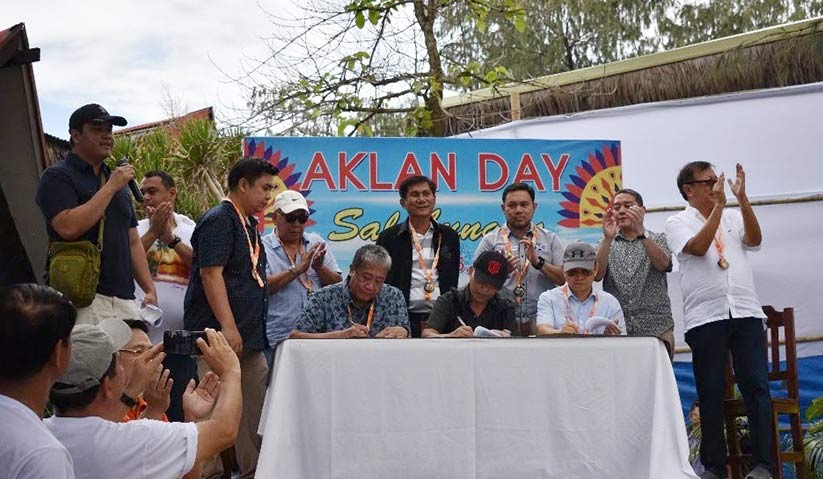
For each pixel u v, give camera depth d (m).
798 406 6.95
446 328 6.15
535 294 7.20
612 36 16.69
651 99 9.45
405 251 7.04
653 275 7.31
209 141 10.03
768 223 8.56
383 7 10.29
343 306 5.92
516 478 4.60
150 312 5.84
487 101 10.38
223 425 3.63
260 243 6.02
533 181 8.01
